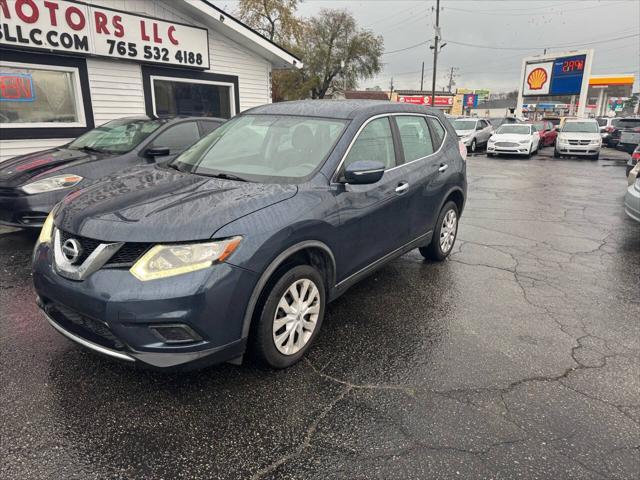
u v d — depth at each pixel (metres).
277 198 2.89
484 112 72.88
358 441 2.39
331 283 3.34
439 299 4.23
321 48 34.91
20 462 2.19
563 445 2.39
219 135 3.97
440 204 4.77
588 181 12.38
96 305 2.43
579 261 5.41
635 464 2.27
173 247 2.45
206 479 2.13
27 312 3.74
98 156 5.61
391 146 4.04
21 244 5.57
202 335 2.48
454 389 2.86
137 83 9.62
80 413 2.54
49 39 7.96
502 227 7.04
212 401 2.68
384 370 3.05
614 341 3.51
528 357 3.25
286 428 2.48
